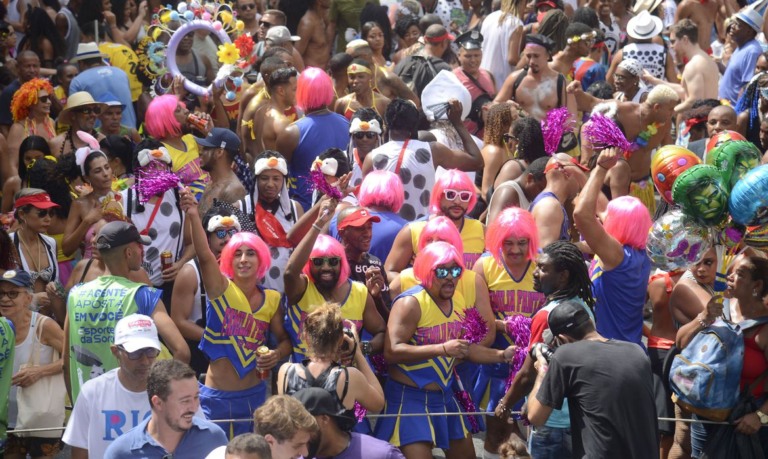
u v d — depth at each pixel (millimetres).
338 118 14883
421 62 19047
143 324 9070
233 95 16719
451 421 10711
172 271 12250
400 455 8695
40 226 12523
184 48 18703
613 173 14273
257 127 15953
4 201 15375
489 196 14070
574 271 9625
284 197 12445
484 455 11367
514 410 10930
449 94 16453
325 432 8523
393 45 22984
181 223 12680
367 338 10992
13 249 12203
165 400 8062
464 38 18172
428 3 23688
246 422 10406
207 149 12969
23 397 10633
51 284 11555
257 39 21656
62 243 13109
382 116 16906
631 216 10648
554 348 9234
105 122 16750
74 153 13992
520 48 20047
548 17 19516
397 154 13172
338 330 9234
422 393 10430
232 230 11359
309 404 8469
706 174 9914
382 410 10562
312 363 9266
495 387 11195
